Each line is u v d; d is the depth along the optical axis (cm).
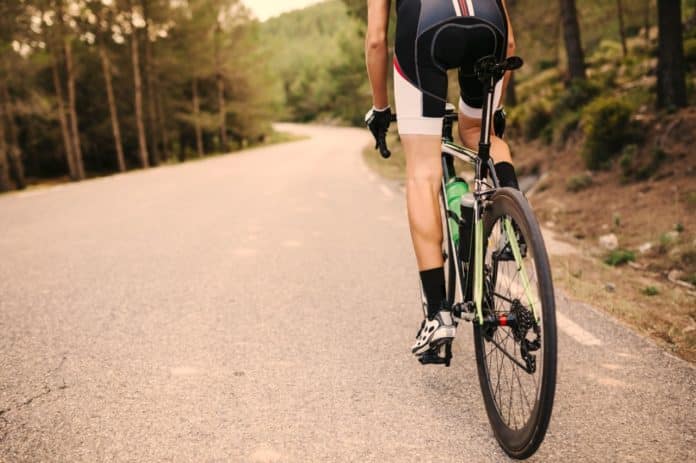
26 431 226
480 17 204
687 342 323
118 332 342
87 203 962
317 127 9056
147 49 3334
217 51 4106
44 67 2647
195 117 3969
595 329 338
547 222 764
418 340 228
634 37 2505
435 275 219
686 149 778
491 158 215
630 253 562
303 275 477
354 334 339
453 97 1441
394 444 217
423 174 221
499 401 218
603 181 837
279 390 264
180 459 208
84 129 3691
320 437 223
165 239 632
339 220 759
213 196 1048
